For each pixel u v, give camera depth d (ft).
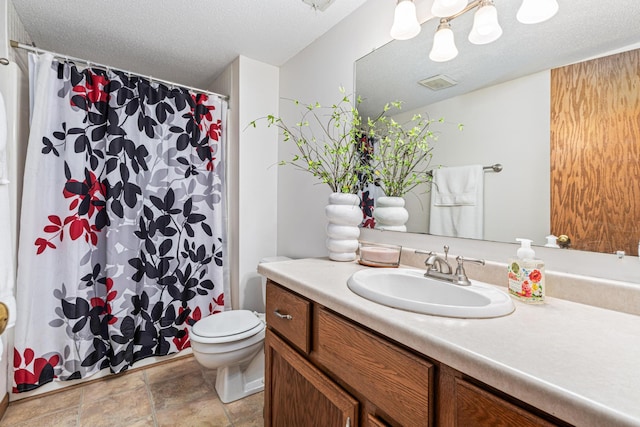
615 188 2.60
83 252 5.36
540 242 3.06
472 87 3.64
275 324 3.70
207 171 6.89
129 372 5.97
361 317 2.41
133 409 4.91
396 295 3.48
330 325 2.80
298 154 6.67
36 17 5.30
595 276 2.70
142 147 6.03
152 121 6.21
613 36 2.64
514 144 3.26
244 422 4.67
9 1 4.80
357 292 2.80
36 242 4.96
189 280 6.59
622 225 2.56
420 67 4.22
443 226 3.92
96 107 5.61
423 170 4.18
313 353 3.08
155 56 6.80
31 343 4.97
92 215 5.52
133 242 5.88
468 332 1.98
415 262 4.16
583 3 2.81
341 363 2.65
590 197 2.74
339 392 2.65
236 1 5.01
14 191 4.94
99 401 5.09
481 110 3.55
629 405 1.24
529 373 1.49
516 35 3.26
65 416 4.71
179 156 6.50
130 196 5.84
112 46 6.33
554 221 2.96
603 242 2.66
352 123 5.01
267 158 7.29
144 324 6.03
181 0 4.97
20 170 5.14
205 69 7.45
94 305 5.54
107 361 5.72
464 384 1.77
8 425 4.48
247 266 7.00
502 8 3.37
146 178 6.09
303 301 3.18
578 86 2.82
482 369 1.63
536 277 2.64
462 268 3.18
